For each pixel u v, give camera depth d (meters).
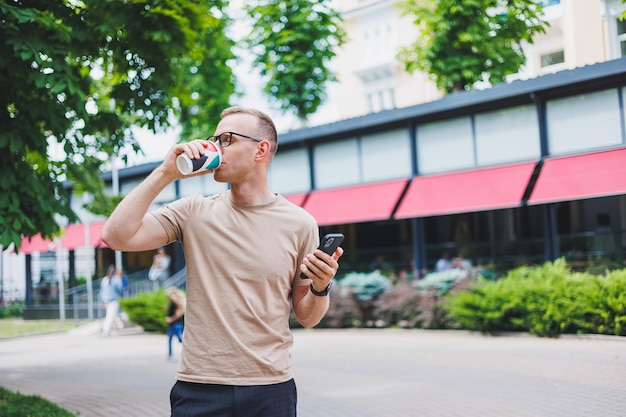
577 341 12.73
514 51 20.28
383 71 32.56
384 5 32.44
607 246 15.25
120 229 2.65
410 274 18.55
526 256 16.89
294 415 2.86
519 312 14.27
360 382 9.36
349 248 25.14
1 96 6.86
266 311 2.79
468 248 17.97
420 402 7.82
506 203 16.28
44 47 6.54
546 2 18.42
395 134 19.62
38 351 16.28
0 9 6.28
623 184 14.61
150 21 7.51
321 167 21.45
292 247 2.87
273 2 26.53
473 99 17.42
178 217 2.88
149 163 26.70
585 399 7.59
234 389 2.71
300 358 12.22
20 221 6.79
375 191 19.59
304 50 26.78
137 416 7.58
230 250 2.79
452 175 18.00
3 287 31.45
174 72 8.27
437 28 20.91
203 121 25.14
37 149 7.12
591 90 15.80
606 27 16.69
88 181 9.38
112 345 17.17
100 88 8.58
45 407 7.52
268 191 2.93
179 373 2.80
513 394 8.02
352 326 17.91
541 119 16.52
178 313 13.38
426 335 15.41
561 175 15.74
